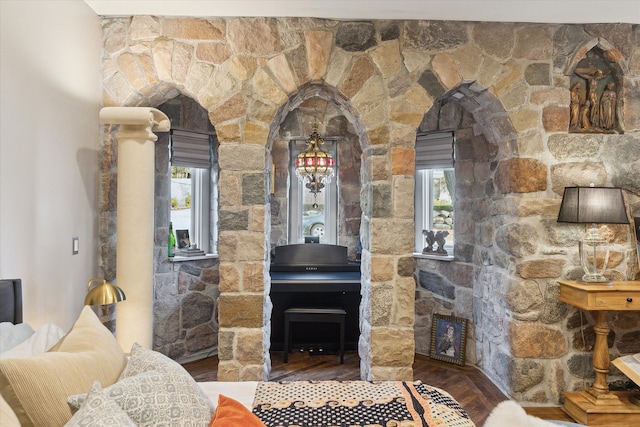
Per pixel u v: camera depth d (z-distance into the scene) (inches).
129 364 56.4
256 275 114.3
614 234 118.6
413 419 59.7
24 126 85.0
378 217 115.9
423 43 117.7
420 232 168.9
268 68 116.2
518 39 118.1
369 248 117.4
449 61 117.4
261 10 112.3
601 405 106.4
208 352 157.5
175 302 147.9
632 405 106.5
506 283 123.2
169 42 116.2
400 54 117.5
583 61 121.3
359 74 117.1
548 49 118.3
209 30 116.2
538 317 117.5
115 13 115.1
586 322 118.1
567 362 117.7
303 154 164.4
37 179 89.4
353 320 163.8
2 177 78.4
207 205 163.8
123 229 100.2
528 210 118.0
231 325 113.7
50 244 94.4
